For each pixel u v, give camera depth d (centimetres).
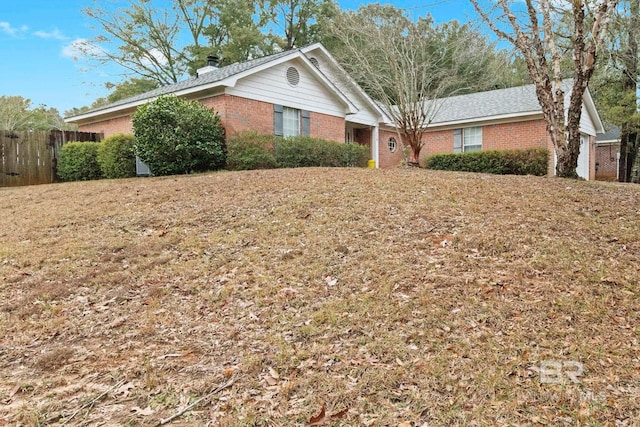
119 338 325
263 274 421
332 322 325
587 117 1734
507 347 283
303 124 1377
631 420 215
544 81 927
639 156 1590
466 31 1252
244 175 909
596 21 828
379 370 265
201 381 264
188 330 332
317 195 682
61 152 1268
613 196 674
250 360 283
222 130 1166
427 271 397
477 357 273
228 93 1159
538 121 1527
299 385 255
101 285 421
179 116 1059
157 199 738
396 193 678
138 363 288
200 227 578
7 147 1210
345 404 236
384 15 1609
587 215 557
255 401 243
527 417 221
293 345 300
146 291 405
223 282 412
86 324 349
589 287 357
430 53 1636
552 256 416
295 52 1302
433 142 1806
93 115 1536
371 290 372
